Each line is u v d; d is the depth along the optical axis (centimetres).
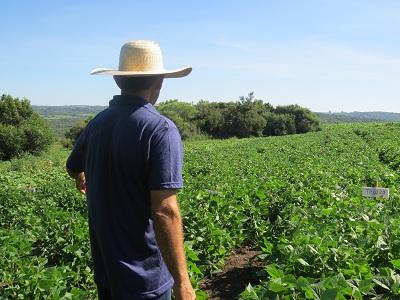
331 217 405
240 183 681
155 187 147
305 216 400
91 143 164
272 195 549
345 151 1470
